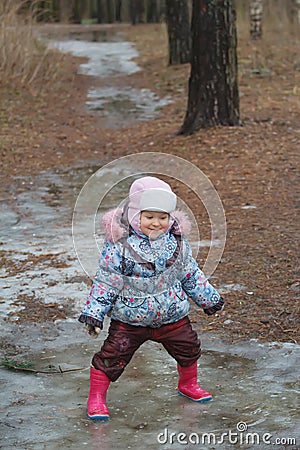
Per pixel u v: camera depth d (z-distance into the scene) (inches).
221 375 200.2
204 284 178.5
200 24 541.0
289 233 331.6
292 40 986.1
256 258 298.4
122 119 660.1
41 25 957.2
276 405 180.9
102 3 1594.5
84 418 176.7
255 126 551.8
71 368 208.1
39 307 255.0
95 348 223.0
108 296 172.6
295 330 228.8
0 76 754.8
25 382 198.4
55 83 792.9
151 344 226.1
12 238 341.7
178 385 189.2
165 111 677.3
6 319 244.7
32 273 290.0
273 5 1152.8
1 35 767.7
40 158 524.7
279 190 408.2
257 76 777.6
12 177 472.1
